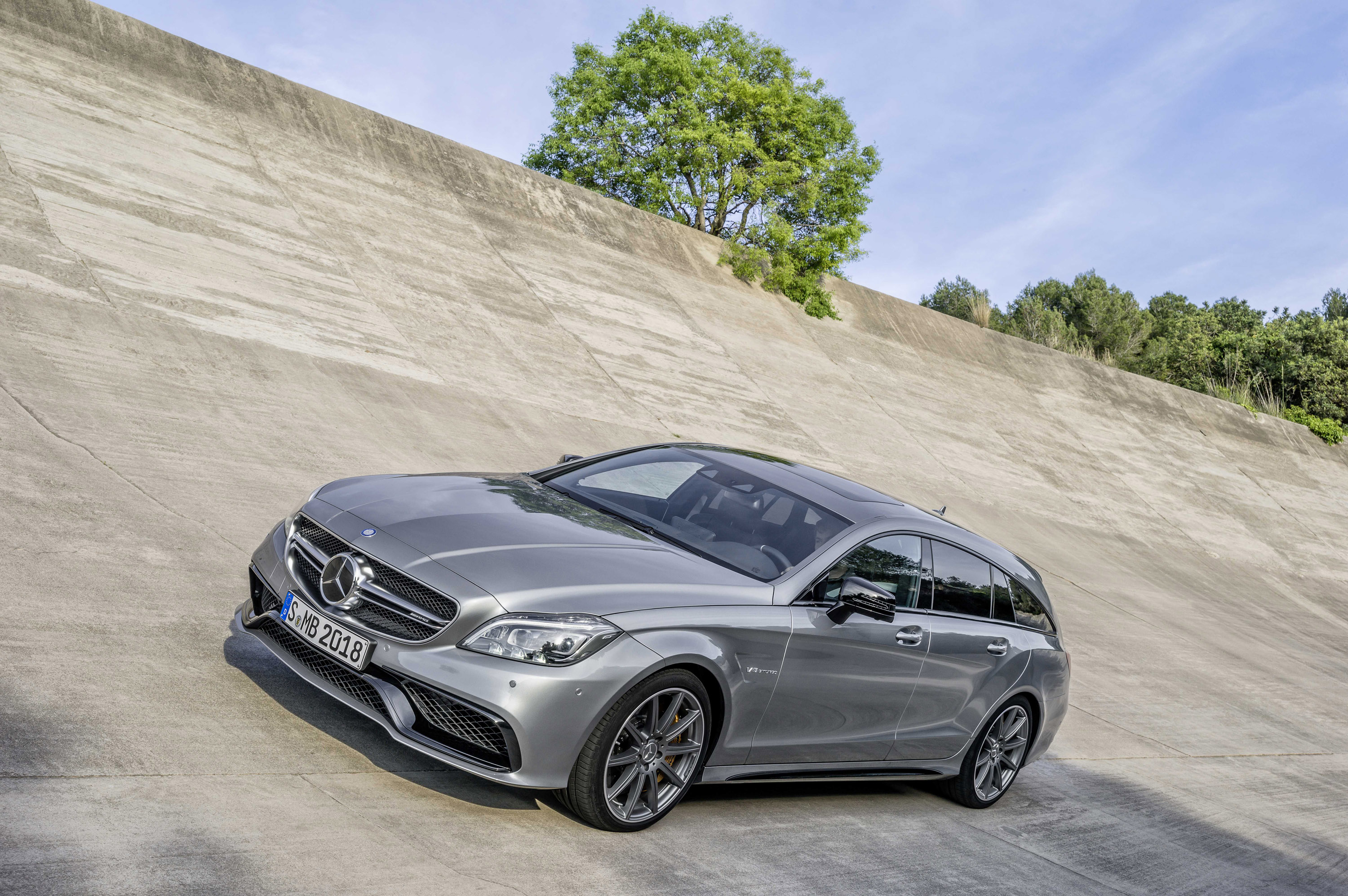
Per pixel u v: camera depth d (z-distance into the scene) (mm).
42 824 2621
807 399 20469
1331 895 5914
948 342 28594
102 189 12844
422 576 3406
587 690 3318
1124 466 26875
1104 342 52188
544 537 3818
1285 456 33875
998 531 18344
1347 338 41375
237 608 4938
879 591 4129
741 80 27781
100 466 6707
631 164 28859
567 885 3094
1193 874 5527
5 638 3803
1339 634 20875
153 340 10055
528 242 19562
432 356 13633
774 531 4480
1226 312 66938
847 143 28609
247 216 14438
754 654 3854
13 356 8328
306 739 3650
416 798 3428
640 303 20141
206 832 2809
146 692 3654
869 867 4109
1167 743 9367
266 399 9914
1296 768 9914
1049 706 5859
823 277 26422
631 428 14758
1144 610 16516
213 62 17344
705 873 3506
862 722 4559
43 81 14445
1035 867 4836
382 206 17312
